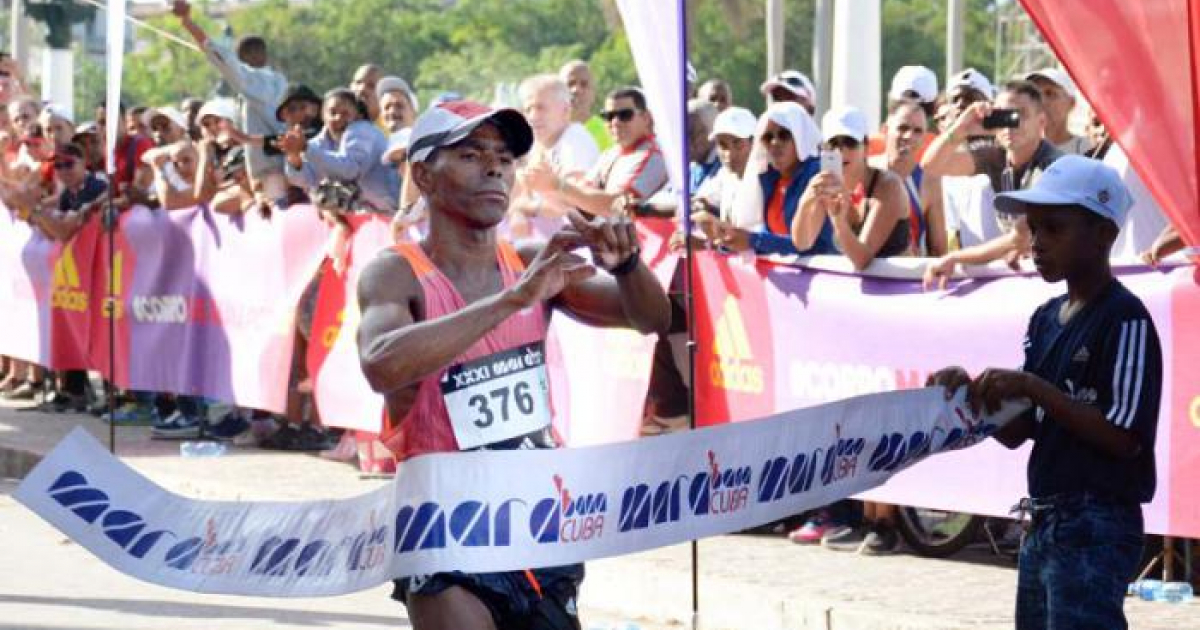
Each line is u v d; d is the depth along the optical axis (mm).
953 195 10555
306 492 11867
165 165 14961
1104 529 5289
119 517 5367
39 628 8977
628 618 9406
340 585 5277
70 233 16156
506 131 5270
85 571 10594
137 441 14820
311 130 14031
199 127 16250
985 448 8852
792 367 9734
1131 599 8484
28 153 17406
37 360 16938
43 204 16562
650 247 10633
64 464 5344
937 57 59938
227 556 5371
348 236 12570
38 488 5332
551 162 12367
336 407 12828
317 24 70250
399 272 5195
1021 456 8695
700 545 10078
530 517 5148
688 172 8367
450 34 72375
